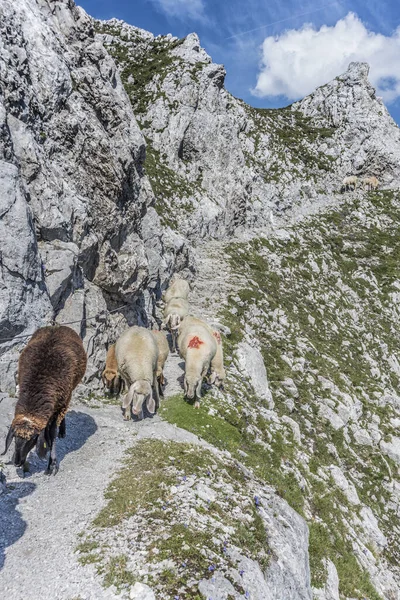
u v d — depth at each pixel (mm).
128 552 6402
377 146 57188
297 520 9711
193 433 11852
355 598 11258
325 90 64000
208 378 15789
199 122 41500
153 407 11023
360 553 13344
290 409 19562
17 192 11641
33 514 7293
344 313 33969
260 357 20625
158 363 13578
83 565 6164
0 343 10898
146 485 8164
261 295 29594
